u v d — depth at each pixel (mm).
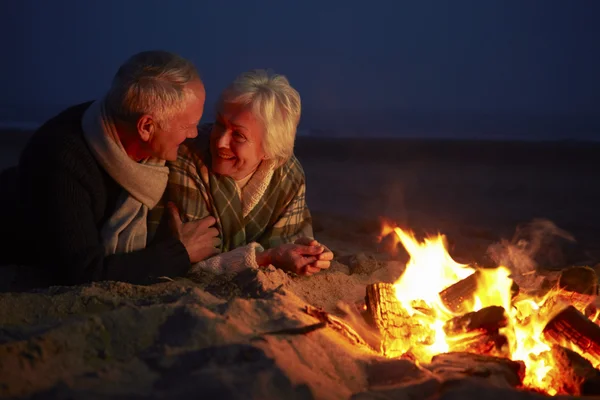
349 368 2781
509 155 15180
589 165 13781
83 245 3553
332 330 3088
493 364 2824
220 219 4074
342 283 4039
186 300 3205
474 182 11406
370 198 9742
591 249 6332
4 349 2539
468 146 16703
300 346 2807
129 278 3656
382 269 4473
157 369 2574
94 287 3381
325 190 10477
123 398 2340
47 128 3709
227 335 2816
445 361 2859
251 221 4199
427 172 12672
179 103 3510
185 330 2811
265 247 4254
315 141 17812
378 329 3312
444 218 8047
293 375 2566
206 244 3990
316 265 3957
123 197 3775
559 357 2867
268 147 3877
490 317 3084
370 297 3402
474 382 2613
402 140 18266
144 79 3473
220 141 3830
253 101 3756
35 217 3602
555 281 3809
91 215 3641
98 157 3625
